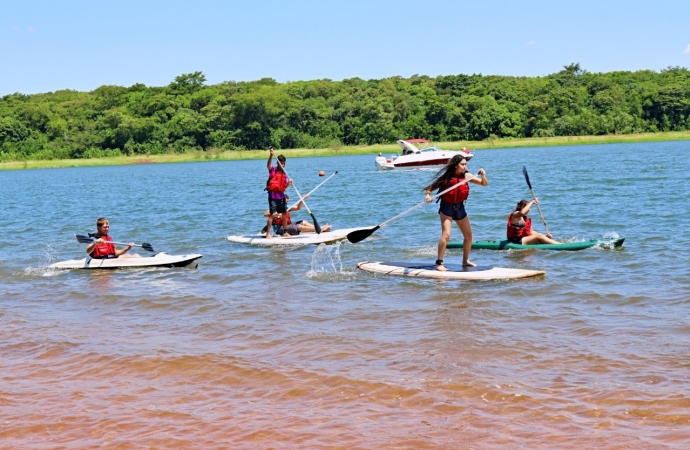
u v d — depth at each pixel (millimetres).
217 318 8641
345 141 106438
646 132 106438
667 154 54969
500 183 31297
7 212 25953
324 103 111125
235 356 7043
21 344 7809
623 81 124500
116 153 101812
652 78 126500
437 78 120750
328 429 5320
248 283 10781
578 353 6777
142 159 97750
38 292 10703
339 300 9383
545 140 99938
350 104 108188
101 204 28281
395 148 98875
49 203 30016
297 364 6750
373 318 8383
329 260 12633
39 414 5785
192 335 7941
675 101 108188
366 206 23516
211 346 7449
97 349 7484
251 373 6562
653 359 6535
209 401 5961
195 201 27656
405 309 8750
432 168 54312
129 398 6086
